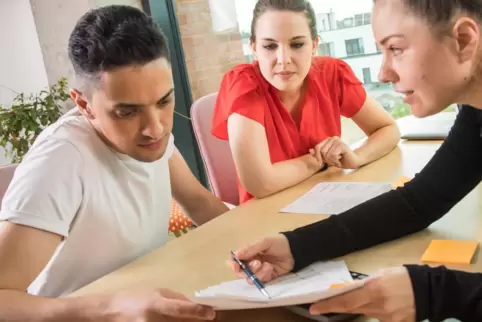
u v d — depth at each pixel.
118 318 0.79
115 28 0.93
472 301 0.66
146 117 0.97
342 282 0.74
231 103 1.49
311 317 0.74
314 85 1.61
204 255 1.02
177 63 3.20
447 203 0.96
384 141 1.58
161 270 0.99
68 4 2.99
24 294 0.88
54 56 3.04
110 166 1.12
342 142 1.50
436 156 0.99
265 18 1.45
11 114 2.81
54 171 1.01
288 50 1.44
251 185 1.38
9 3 3.06
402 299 0.67
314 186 1.39
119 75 0.92
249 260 0.87
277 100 1.55
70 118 1.15
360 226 0.93
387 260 0.87
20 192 0.97
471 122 0.93
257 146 1.42
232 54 3.03
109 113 0.97
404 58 0.73
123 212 1.14
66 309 0.82
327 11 2.49
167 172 1.30
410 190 0.97
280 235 0.91
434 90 0.73
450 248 0.86
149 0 3.10
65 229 1.00
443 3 0.67
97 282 0.97
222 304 0.70
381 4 0.74
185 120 3.26
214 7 3.03
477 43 0.69
